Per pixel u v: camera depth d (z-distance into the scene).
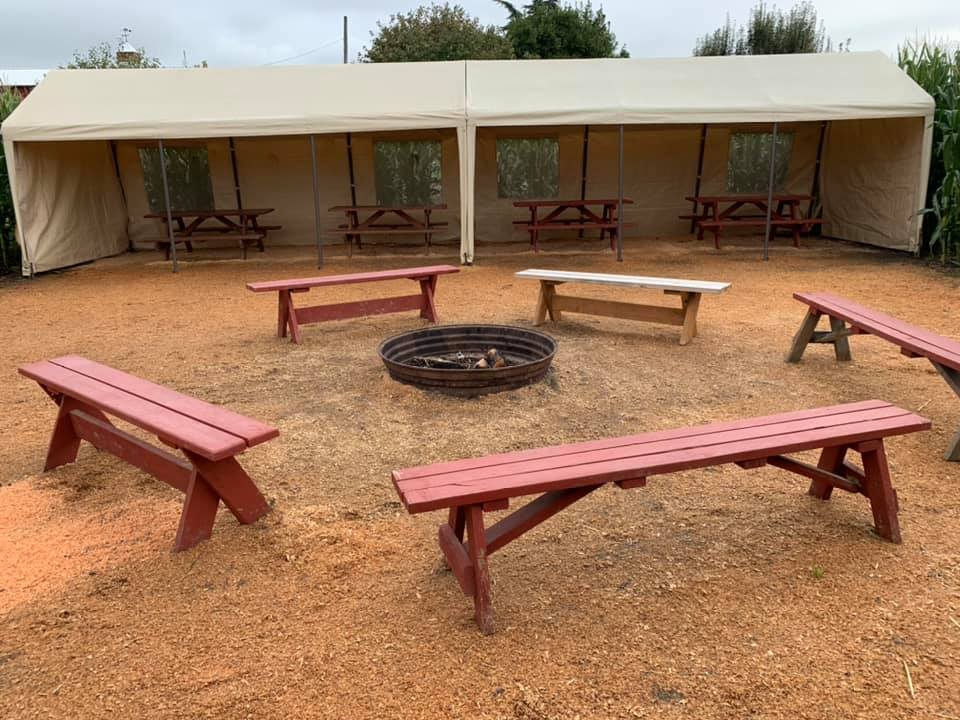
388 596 2.43
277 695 1.98
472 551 2.21
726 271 9.32
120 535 2.84
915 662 2.07
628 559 2.62
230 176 12.35
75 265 10.73
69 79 10.35
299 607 2.38
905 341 3.74
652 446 2.50
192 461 2.67
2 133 9.03
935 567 2.54
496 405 4.24
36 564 2.63
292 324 5.84
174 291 8.55
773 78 10.12
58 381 3.30
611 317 6.59
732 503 3.04
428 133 12.20
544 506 2.34
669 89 9.81
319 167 12.38
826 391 4.46
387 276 6.11
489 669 2.06
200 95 9.94
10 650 2.18
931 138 9.42
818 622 2.26
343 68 10.86
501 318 6.68
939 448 3.58
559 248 11.84
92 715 1.92
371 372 4.96
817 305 4.76
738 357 5.23
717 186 12.78
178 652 2.16
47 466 3.45
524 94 9.77
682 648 2.14
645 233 13.05
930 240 9.67
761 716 1.88
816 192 12.72
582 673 2.04
